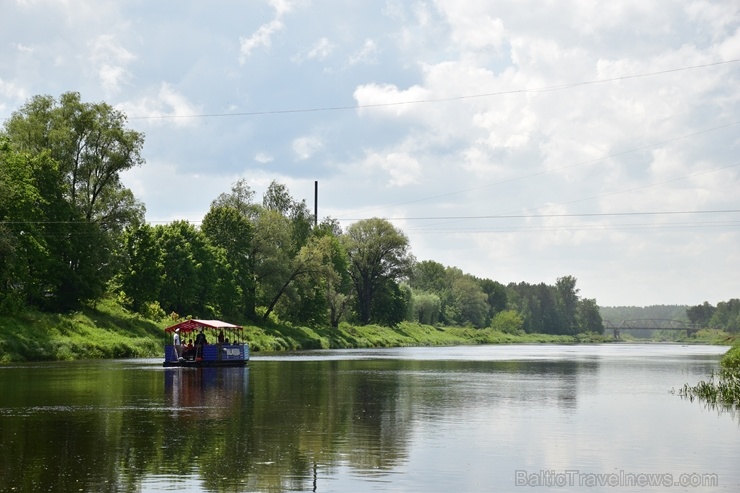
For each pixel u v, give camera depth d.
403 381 48.78
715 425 27.98
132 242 107.38
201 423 27.14
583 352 131.12
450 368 65.88
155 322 103.69
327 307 141.00
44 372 54.97
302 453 21.56
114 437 23.91
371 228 163.38
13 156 85.12
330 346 136.75
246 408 31.95
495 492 17.48
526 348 162.62
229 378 50.25
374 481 18.30
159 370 58.84
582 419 29.48
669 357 101.12
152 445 22.53
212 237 128.38
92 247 92.62
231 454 21.25
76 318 88.62
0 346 71.12
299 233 147.88
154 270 106.81
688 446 23.34
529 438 24.62
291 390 41.00
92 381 46.16
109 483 17.69
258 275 128.88
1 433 24.58
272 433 25.03
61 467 19.36
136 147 97.56
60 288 92.50
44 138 94.31
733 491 17.72
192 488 17.31
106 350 82.12
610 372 61.53
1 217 82.62
